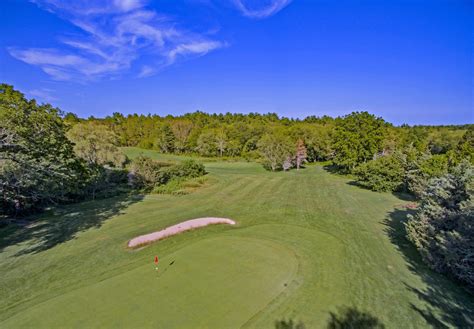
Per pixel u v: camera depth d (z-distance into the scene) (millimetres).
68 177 19359
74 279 11625
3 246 15812
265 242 15117
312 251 13992
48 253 14672
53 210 24094
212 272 11445
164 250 14531
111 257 13938
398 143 57375
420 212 14938
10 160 15852
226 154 77812
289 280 11000
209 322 8305
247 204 25406
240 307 9094
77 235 17609
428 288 10602
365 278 11328
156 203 26578
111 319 8422
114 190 32344
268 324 8367
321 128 74375
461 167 13352
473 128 39156
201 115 115438
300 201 25922
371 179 31234
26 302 9906
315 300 9695
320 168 56938
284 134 73562
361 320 8703
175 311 8805
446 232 11727
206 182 37281
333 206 23734
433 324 8539
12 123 15719
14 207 21609
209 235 16766
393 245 14812
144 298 9539
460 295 10125
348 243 15125
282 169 54094
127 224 19750
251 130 80750
